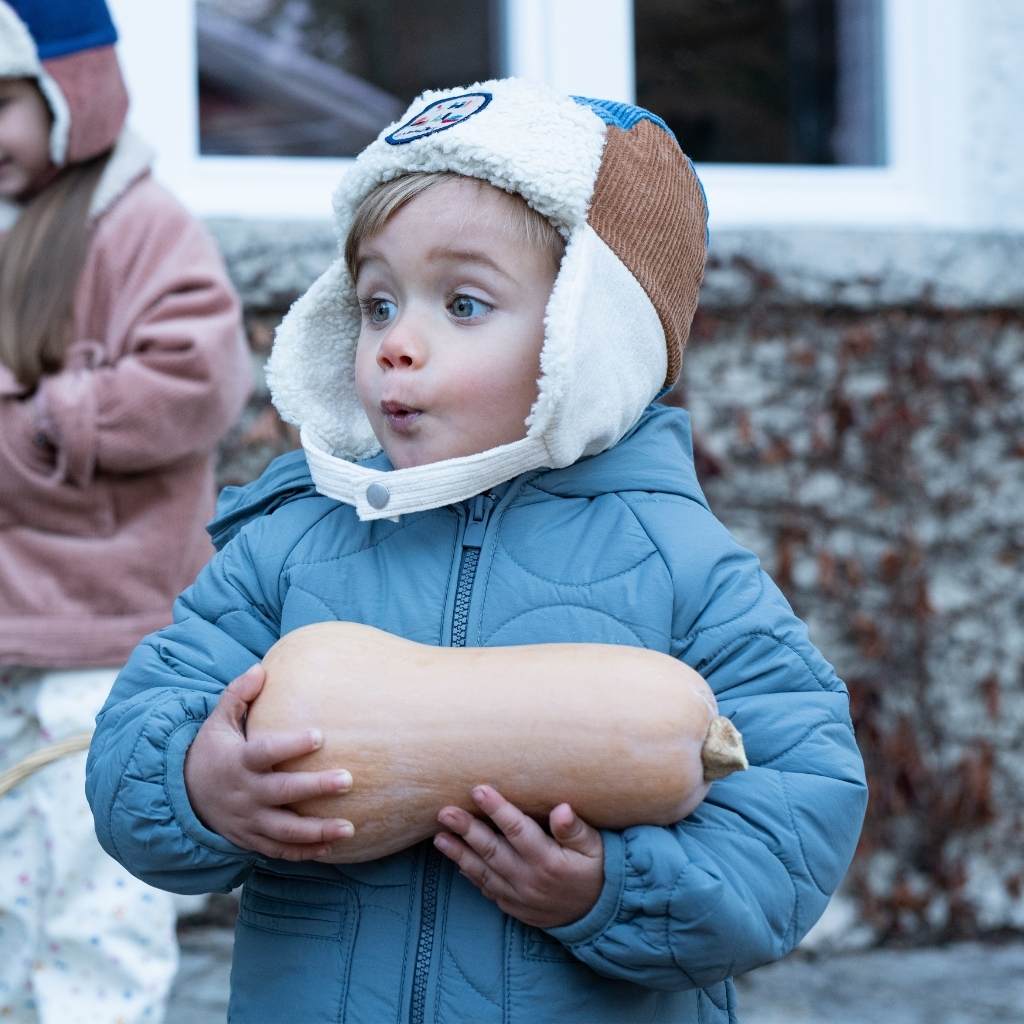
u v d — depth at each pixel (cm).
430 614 163
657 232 168
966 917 415
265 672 152
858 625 416
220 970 358
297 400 180
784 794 151
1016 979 379
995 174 462
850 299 415
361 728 145
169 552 274
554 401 153
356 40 440
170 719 156
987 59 462
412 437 159
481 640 160
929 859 415
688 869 141
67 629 264
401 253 158
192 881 155
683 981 146
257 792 144
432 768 144
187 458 276
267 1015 156
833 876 153
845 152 471
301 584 170
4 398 265
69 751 262
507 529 166
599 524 165
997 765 424
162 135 415
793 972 385
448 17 446
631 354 166
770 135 464
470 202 157
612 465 170
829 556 414
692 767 143
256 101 430
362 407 185
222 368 275
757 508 414
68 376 267
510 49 446
